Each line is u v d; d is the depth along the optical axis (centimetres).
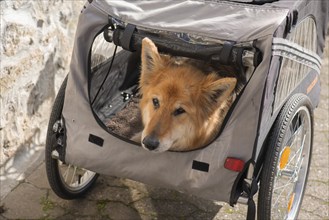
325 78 282
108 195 185
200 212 181
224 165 131
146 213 179
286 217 174
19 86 192
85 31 142
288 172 165
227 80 140
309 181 201
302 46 157
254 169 135
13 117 191
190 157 134
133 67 203
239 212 182
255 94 126
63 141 148
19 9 185
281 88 142
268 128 138
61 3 212
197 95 149
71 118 145
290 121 142
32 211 176
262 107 126
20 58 189
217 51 138
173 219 177
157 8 142
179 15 139
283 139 139
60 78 222
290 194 175
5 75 182
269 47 125
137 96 189
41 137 213
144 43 143
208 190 134
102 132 142
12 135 193
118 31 144
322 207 188
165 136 142
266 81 125
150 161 139
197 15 139
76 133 144
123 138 141
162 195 187
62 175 168
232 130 130
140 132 168
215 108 152
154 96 151
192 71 152
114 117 180
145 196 186
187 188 137
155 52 147
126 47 146
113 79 187
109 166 143
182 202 185
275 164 138
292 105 145
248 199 134
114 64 184
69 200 182
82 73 143
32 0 192
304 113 159
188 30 134
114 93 192
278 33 127
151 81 155
